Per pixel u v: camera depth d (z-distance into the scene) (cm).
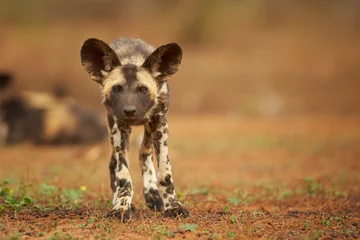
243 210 1781
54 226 1505
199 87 6462
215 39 8788
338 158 3288
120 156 1652
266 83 6675
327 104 6134
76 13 10019
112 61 1620
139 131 4303
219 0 9594
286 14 10338
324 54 7950
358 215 1722
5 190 1889
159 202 1761
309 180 2242
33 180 2350
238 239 1415
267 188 2275
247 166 3033
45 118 3800
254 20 9925
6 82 3875
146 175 1800
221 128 4806
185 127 4856
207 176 2695
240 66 7200
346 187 2319
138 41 1783
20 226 1516
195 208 1797
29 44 7688
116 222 1531
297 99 6266
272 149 3684
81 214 1683
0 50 7275
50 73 6556
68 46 7762
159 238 1373
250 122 5244
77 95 5956
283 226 1548
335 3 10781
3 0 9519
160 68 1631
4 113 3809
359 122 5197
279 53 7956
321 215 1714
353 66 7369
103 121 3969
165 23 9400
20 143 3794
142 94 1588
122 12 10244
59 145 3781
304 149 3647
